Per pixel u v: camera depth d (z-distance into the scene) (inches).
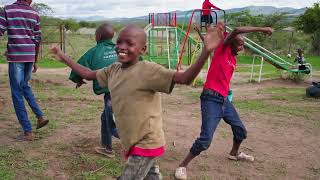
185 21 742.5
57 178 183.2
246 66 891.4
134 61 124.3
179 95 433.1
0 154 207.6
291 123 301.4
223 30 104.6
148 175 143.7
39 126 242.5
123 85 124.3
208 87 187.2
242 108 357.7
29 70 235.5
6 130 256.4
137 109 122.9
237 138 207.0
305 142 252.2
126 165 128.2
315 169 207.2
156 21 788.0
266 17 1342.3
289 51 1242.0
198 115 324.5
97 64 190.2
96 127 268.8
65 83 502.3
